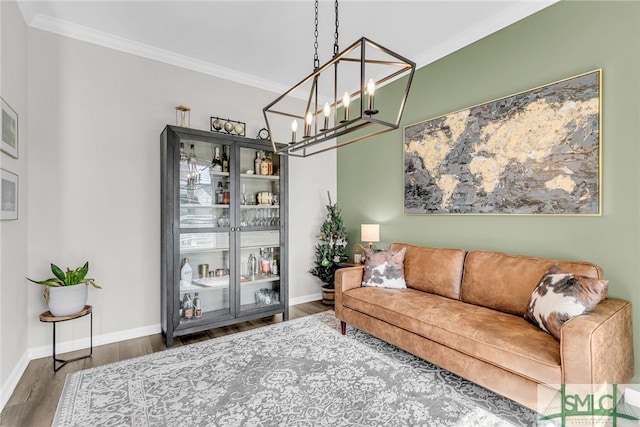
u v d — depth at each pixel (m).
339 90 4.21
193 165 3.00
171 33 2.83
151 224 3.06
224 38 2.92
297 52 3.19
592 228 2.15
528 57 2.49
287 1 2.40
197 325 2.92
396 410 1.80
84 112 2.74
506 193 2.62
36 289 2.51
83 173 2.73
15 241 2.20
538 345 1.69
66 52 2.67
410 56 3.29
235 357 2.48
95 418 1.73
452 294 2.66
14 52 2.20
